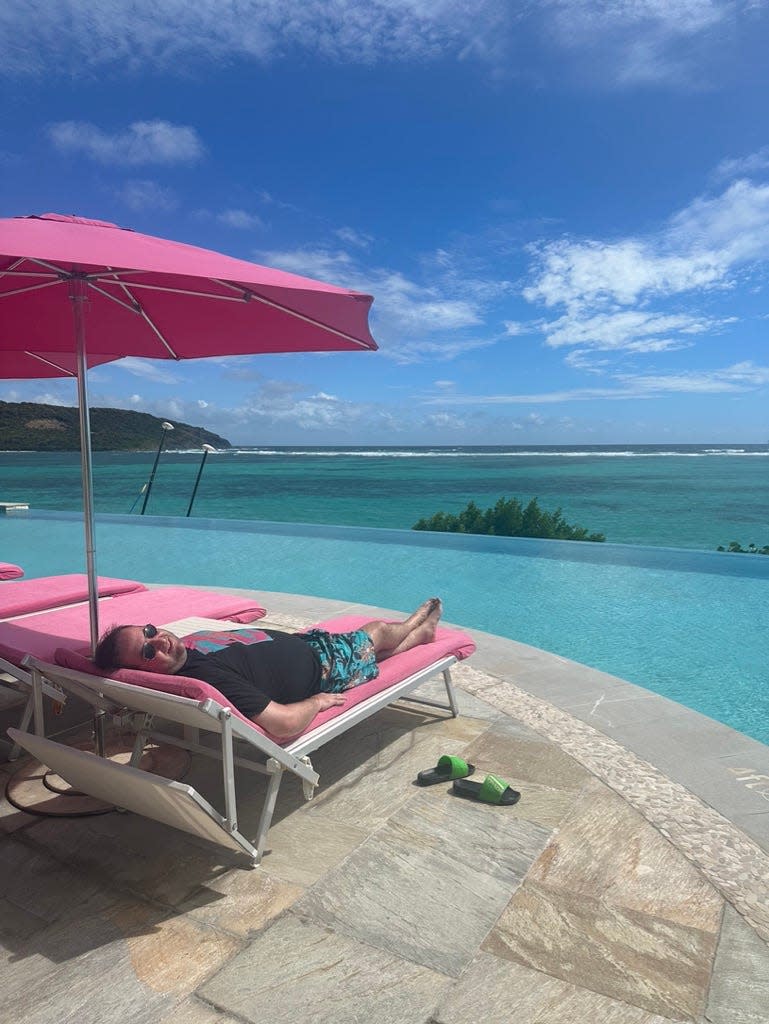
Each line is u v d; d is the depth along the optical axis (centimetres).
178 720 233
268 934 196
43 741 222
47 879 221
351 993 174
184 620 347
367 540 1116
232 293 253
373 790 282
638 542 2127
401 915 204
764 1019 166
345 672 290
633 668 542
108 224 248
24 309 327
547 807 268
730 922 201
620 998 172
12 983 177
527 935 195
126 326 345
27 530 1255
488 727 347
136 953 188
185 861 231
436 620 349
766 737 419
